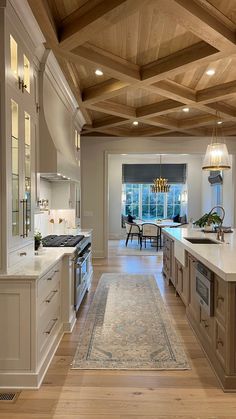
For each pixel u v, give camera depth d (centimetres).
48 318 274
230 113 560
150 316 391
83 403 220
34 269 249
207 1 256
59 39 299
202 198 1163
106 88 443
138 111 568
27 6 245
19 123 256
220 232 421
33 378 236
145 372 261
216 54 325
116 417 205
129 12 253
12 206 243
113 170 1191
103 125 647
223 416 207
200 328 313
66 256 337
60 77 381
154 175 1201
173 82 436
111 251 895
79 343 316
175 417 205
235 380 234
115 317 388
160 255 829
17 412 210
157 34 312
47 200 464
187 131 705
